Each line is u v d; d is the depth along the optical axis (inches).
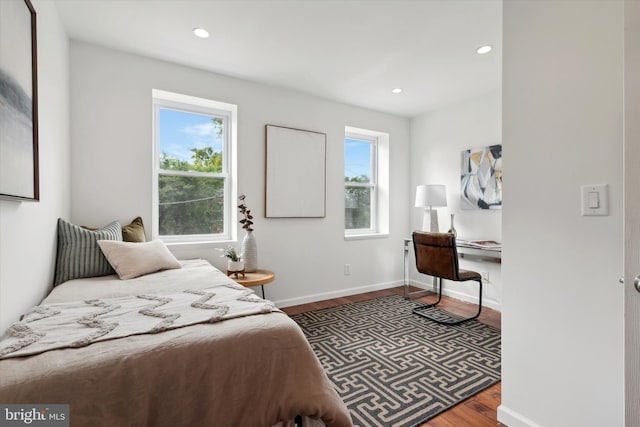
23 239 51.4
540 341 53.5
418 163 163.2
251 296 58.7
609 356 45.5
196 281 72.2
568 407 49.9
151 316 47.4
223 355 39.9
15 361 33.5
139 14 78.7
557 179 51.2
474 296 136.5
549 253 52.2
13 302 47.4
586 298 47.9
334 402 43.4
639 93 37.7
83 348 36.7
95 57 93.0
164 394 35.9
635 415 37.7
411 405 63.8
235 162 118.3
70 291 63.3
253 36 88.9
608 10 45.2
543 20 52.6
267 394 40.9
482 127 133.7
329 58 101.6
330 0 73.4
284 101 127.6
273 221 126.0
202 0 73.4
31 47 53.0
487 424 58.8
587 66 47.4
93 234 78.8
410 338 96.9
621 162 44.2
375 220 166.1
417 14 78.5
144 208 99.9
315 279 137.3
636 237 37.9
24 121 49.6
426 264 123.4
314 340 95.3
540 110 53.2
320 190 136.8
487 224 131.5
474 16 79.1
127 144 97.4
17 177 46.8
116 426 32.9
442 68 108.7
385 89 127.7
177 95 106.6
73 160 89.7
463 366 79.4
